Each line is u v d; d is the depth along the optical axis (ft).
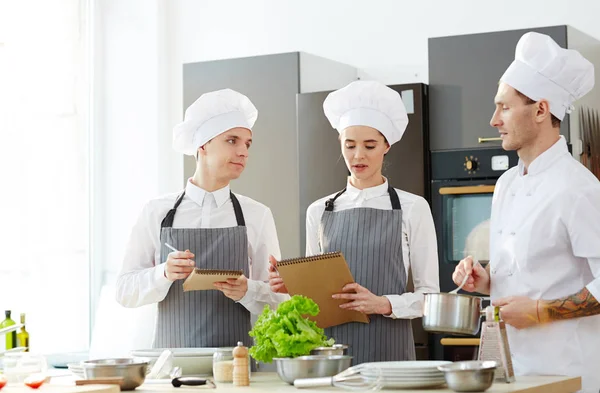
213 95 10.09
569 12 14.82
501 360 7.50
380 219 9.75
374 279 9.64
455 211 13.67
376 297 9.06
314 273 8.75
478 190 13.30
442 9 15.84
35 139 17.06
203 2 17.92
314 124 14.53
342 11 16.69
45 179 17.22
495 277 9.12
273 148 15.06
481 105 13.55
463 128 13.67
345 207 10.14
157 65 17.97
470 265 8.92
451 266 13.58
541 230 8.73
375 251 9.66
